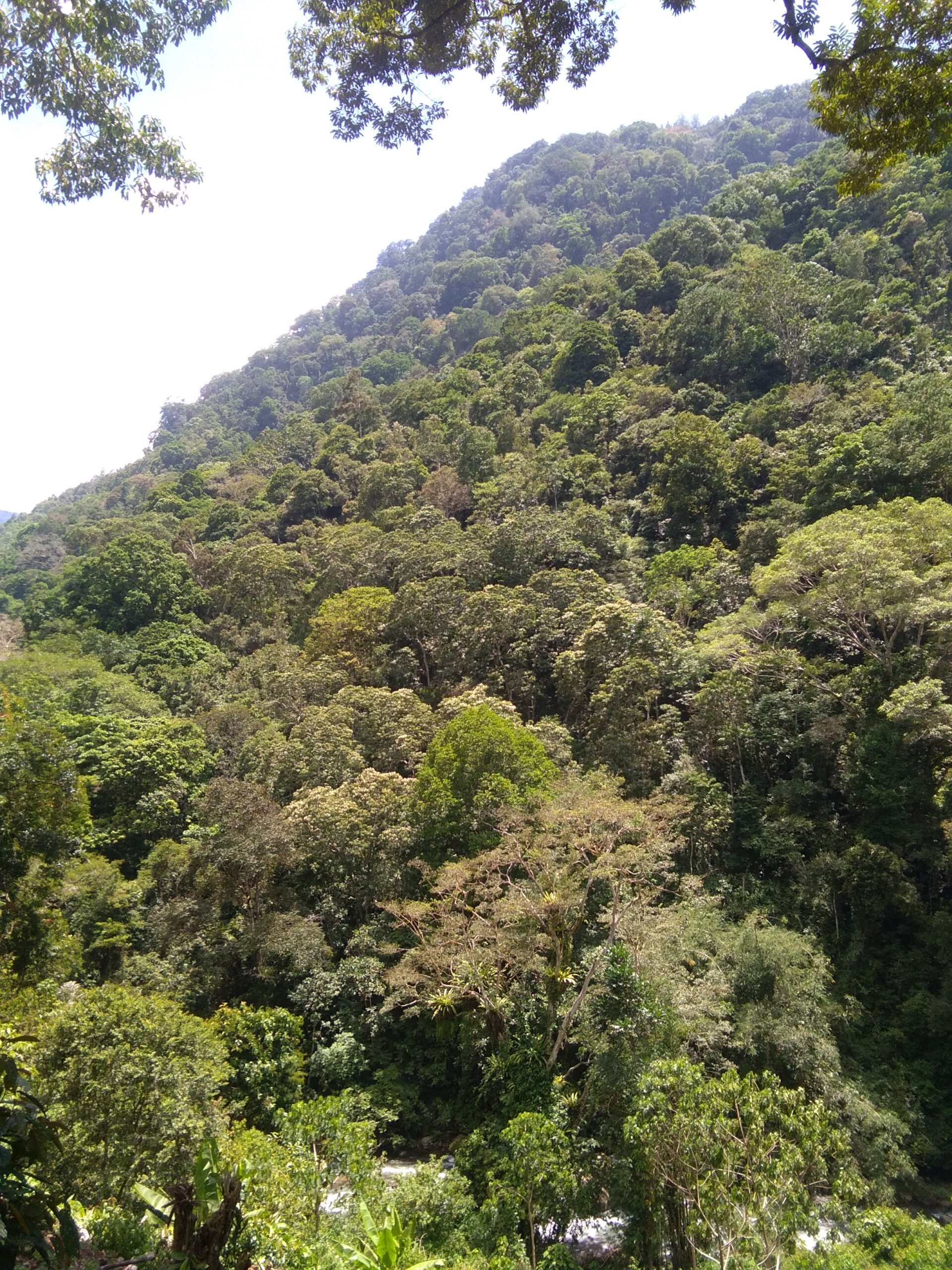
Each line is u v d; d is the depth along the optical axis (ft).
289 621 148.15
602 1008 50.16
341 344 481.46
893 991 66.54
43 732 51.98
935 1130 57.82
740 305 173.17
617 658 92.94
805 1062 55.83
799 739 81.66
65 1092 36.81
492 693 103.71
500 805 69.87
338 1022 64.95
